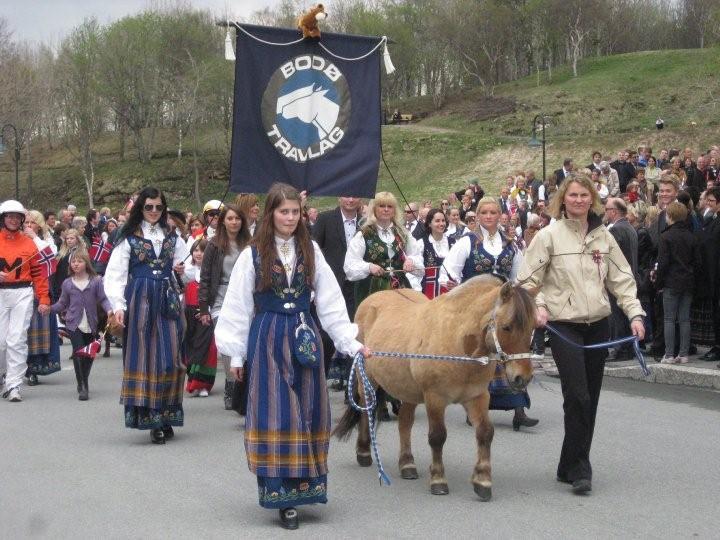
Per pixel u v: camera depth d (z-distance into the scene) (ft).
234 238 31.78
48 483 22.15
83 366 34.47
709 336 38.88
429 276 33.96
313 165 30.86
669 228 37.27
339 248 32.73
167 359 26.53
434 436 20.79
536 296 20.38
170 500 20.58
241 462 24.23
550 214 21.84
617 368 37.81
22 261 34.73
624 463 23.58
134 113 203.51
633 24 289.53
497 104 212.43
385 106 243.40
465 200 67.31
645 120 186.19
